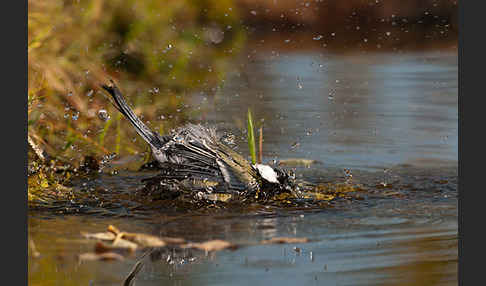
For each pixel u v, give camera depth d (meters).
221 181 9.73
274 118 15.04
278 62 23.02
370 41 28.02
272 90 18.45
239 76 20.52
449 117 15.27
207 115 15.12
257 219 8.70
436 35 29.14
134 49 17.02
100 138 12.35
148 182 10.01
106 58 15.95
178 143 10.12
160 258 7.20
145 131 10.45
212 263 7.00
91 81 14.27
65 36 14.27
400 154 12.41
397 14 30.23
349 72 21.31
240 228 8.29
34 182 10.18
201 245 7.43
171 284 6.43
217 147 10.19
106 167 11.52
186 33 19.11
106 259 7.11
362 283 6.41
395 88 18.72
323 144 13.02
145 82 16.89
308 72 21.34
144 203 9.45
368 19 29.91
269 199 9.72
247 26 28.97
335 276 6.60
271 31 29.39
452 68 21.81
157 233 7.98
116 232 7.71
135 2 17.17
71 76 13.75
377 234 7.99
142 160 12.07
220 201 9.59
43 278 6.54
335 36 29.08
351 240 7.76
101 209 9.10
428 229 8.20
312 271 6.71
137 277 6.62
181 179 9.88
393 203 9.52
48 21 13.71
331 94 17.86
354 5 29.98
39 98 11.80
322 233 8.07
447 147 12.86
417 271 6.70
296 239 7.63
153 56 17.28
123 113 10.60
